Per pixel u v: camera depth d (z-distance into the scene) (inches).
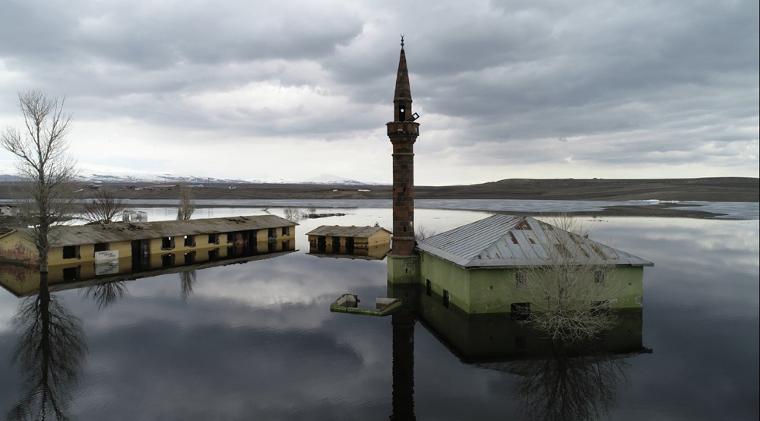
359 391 898.7
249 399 864.9
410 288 1704.0
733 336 1181.1
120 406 843.4
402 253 1712.6
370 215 5777.6
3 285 1804.9
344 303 1486.2
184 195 3356.3
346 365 1027.9
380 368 1009.5
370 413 810.8
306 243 3184.1
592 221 4315.9
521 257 1227.2
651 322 1302.9
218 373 982.4
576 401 853.8
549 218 2014.0
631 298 1253.7
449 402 855.1
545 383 932.0
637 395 870.4
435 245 1566.2
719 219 4503.0
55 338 1215.6
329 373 981.8
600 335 1176.8
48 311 1460.4
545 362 1035.9
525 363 1032.2
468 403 850.8
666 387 901.2
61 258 2137.1
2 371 1012.5
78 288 1770.4
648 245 2829.7
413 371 992.9
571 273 1130.7
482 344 1145.4
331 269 2180.1
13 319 1389.0
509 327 1202.0
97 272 2076.8
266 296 1638.8
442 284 1434.5
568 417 791.7
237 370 997.2
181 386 922.7
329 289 1747.0
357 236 2785.4
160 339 1192.8
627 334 1200.8
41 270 1904.5
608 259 1245.1
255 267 2236.7
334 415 807.1
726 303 1509.6
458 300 1280.8
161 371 994.7
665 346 1115.9
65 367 1018.1
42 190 1891.0
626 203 7135.8
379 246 2928.2
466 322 1206.9
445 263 1405.0
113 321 1349.7
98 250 2298.2
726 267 2160.4
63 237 2127.2
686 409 815.7
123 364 1034.1
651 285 1790.1
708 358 1043.9
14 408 839.7
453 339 1192.2
